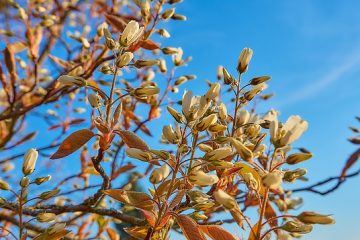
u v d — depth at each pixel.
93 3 0.68
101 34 0.49
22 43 0.52
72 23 0.68
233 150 0.30
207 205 0.27
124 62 0.31
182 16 0.44
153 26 0.42
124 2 0.66
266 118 0.32
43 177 0.29
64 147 0.29
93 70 0.48
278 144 0.26
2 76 0.51
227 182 0.32
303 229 0.25
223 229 0.26
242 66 0.32
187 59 0.50
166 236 0.28
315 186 0.44
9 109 0.52
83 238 0.48
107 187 0.37
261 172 0.28
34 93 0.58
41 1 0.60
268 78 0.32
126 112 0.47
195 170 0.27
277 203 0.41
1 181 0.28
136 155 0.28
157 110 0.48
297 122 0.26
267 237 0.27
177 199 0.27
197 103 0.30
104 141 0.31
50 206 0.40
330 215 0.24
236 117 0.32
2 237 0.30
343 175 0.43
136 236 0.29
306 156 0.26
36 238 0.27
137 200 0.27
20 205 0.28
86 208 0.39
